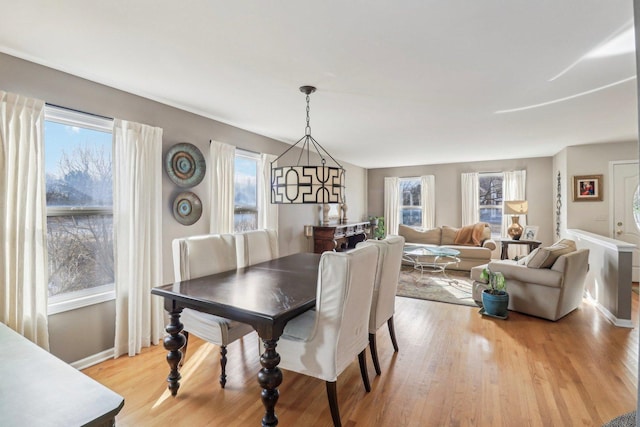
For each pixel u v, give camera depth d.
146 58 2.18
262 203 4.53
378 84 2.63
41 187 2.22
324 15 1.67
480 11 1.63
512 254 6.77
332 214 6.50
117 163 2.67
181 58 2.18
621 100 3.00
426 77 2.48
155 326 2.93
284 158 5.02
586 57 2.13
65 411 0.76
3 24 1.76
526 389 2.20
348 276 1.74
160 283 2.99
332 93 2.85
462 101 3.06
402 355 2.72
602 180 5.14
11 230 2.07
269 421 1.70
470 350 2.80
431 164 7.57
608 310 3.63
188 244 2.54
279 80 2.55
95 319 2.59
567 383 2.27
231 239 2.91
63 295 2.46
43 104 2.22
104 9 1.62
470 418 1.91
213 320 2.22
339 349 1.80
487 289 3.81
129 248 2.74
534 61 2.20
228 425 1.85
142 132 2.82
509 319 3.56
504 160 6.87
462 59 2.17
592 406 2.01
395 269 2.66
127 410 1.97
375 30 1.82
